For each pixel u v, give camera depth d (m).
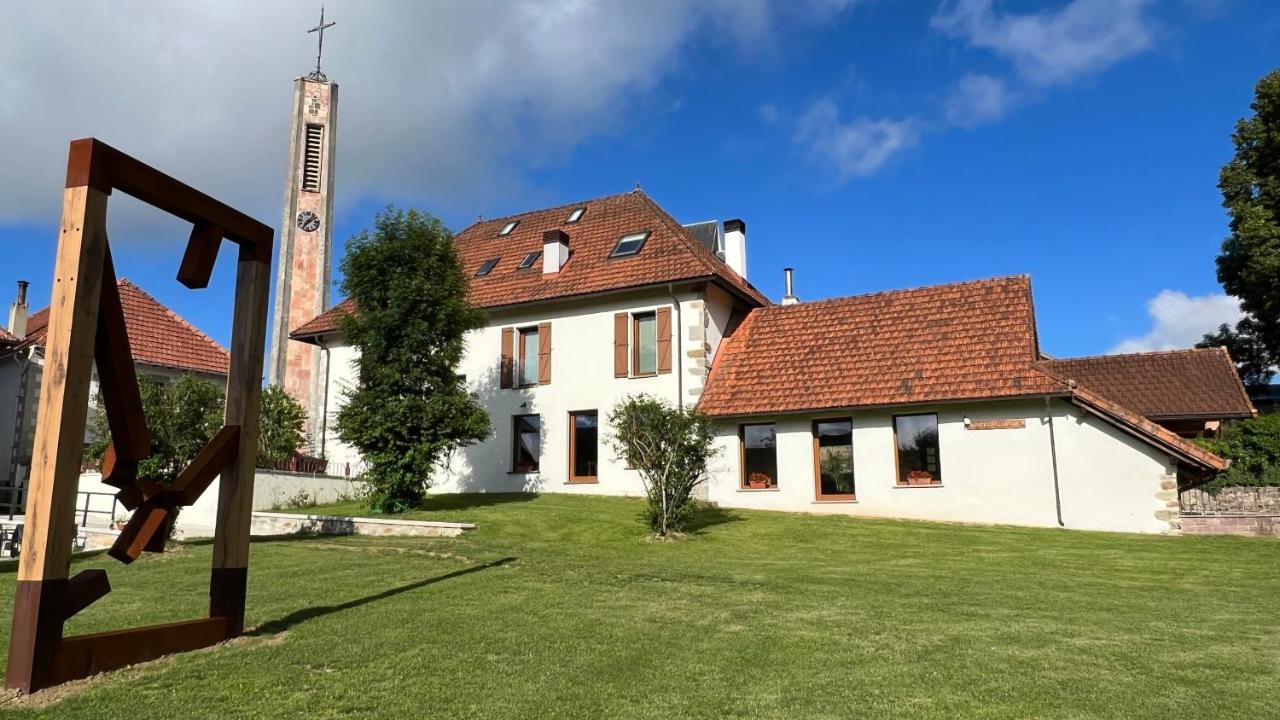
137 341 27.81
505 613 7.64
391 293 17.17
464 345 18.78
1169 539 14.88
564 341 22.53
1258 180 31.50
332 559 11.00
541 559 11.19
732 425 20.22
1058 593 9.40
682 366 20.88
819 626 7.30
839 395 18.89
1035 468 17.06
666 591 8.88
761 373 20.48
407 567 10.29
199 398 12.41
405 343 17.12
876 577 10.44
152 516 5.82
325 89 29.25
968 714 5.00
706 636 6.88
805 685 5.55
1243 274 31.36
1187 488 17.08
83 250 5.27
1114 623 7.67
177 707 4.86
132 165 5.62
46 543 5.10
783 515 17.94
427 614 7.54
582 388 22.03
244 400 6.85
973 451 17.67
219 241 6.48
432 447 16.98
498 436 22.91
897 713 5.01
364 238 17.61
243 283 6.95
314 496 20.03
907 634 7.04
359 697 5.13
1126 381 24.50
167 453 11.92
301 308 27.72
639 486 20.69
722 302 22.67
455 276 17.98
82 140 5.36
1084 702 5.25
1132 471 16.23
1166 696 5.39
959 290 20.52
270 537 14.44
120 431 5.70
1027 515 16.98
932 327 19.73
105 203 5.43
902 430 18.69
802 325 21.58
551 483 22.03
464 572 9.95
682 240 22.92
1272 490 18.27
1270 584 10.37
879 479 18.48
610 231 24.52
